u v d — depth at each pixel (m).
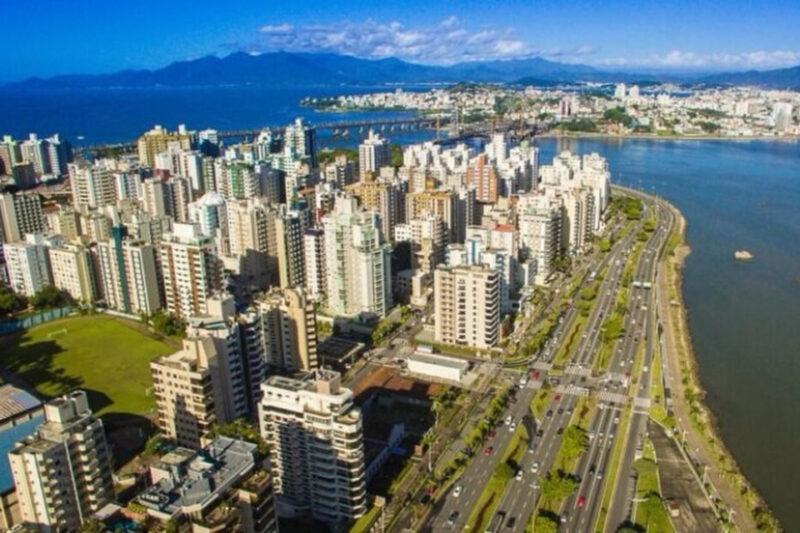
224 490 196.12
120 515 189.88
